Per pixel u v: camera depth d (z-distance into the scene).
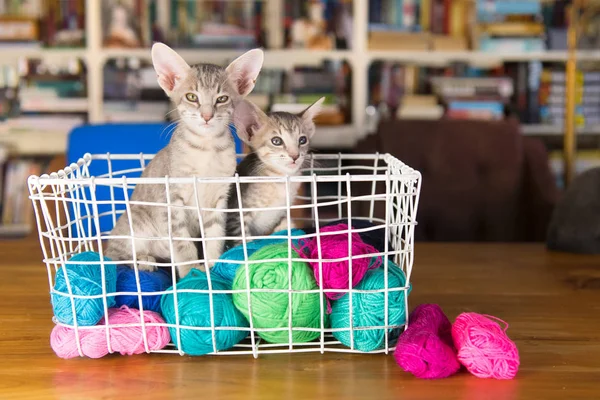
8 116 3.24
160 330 0.90
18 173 3.26
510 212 2.74
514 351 0.84
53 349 0.91
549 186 2.69
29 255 1.53
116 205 1.81
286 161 1.47
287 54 3.29
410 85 3.38
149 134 2.14
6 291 1.24
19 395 0.80
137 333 0.89
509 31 3.34
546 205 2.64
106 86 3.23
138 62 3.29
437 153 2.76
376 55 3.31
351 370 0.87
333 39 3.34
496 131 2.78
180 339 0.89
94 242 1.54
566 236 1.59
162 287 0.96
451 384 0.84
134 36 3.28
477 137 2.78
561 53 3.34
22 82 3.24
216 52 3.27
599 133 3.42
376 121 3.35
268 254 0.89
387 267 0.91
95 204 0.87
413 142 2.77
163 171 1.30
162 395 0.80
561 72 3.35
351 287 0.88
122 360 0.91
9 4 3.25
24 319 1.08
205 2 3.33
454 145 2.76
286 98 3.29
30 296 1.21
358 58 3.30
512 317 1.10
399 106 3.34
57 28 3.29
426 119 2.82
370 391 0.81
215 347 0.89
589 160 3.38
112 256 1.26
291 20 3.34
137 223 1.26
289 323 0.88
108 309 0.92
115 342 0.89
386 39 3.31
